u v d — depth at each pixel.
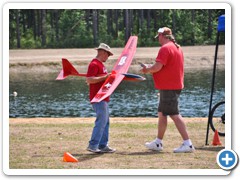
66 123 14.77
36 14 73.38
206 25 66.00
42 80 39.94
